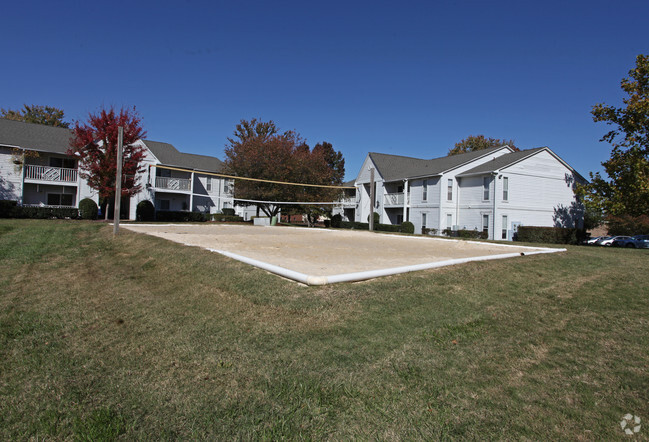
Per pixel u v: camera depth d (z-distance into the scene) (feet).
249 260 19.94
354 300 14.34
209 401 8.61
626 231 110.11
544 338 12.34
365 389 9.07
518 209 81.00
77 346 11.46
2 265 22.21
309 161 90.02
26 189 83.46
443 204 86.22
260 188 83.66
